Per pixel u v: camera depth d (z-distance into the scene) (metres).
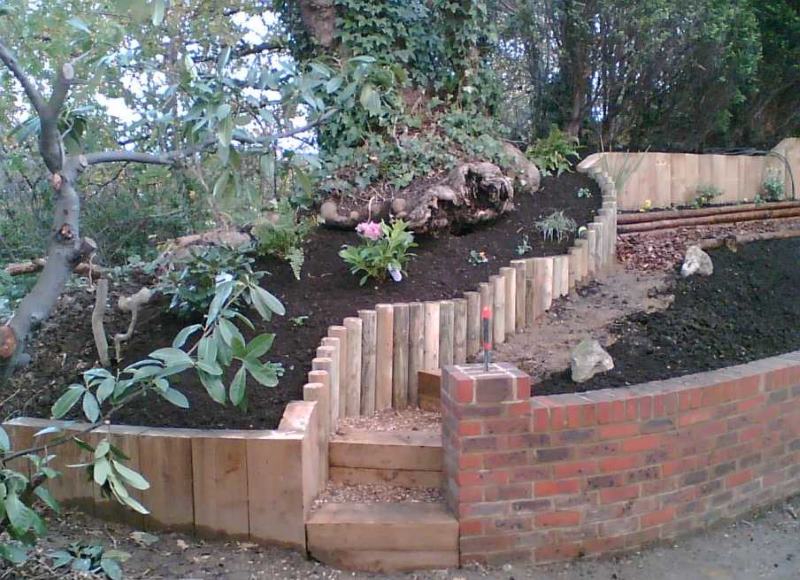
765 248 5.97
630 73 7.48
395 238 5.02
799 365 4.06
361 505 3.50
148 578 3.05
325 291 4.99
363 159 6.25
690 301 5.06
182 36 7.60
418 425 4.13
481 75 7.18
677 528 3.61
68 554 2.86
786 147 7.92
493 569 3.30
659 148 8.24
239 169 2.71
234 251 4.83
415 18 6.84
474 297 4.67
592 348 4.14
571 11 7.09
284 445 3.31
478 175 5.77
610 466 3.42
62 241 2.48
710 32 7.17
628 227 6.37
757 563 3.43
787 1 8.59
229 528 3.39
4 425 3.67
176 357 2.50
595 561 3.42
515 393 3.28
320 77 2.98
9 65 2.32
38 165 7.18
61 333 4.84
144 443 3.44
